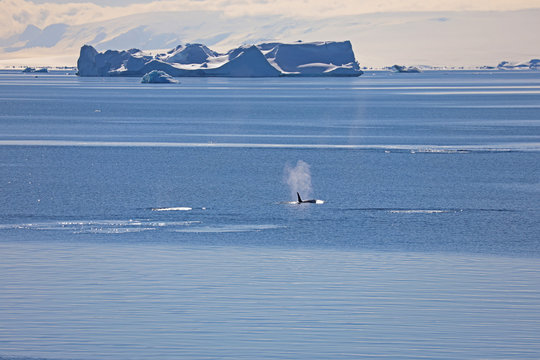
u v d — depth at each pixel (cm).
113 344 5503
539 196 12356
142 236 9219
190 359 5238
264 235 9275
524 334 5672
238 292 6712
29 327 5838
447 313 6138
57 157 17975
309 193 12725
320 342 5531
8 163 16762
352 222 10138
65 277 7225
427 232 9444
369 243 8788
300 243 8794
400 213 10831
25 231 9519
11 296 6594
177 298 6544
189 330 5766
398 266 7644
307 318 6019
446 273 7350
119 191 12862
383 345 5475
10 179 14262
